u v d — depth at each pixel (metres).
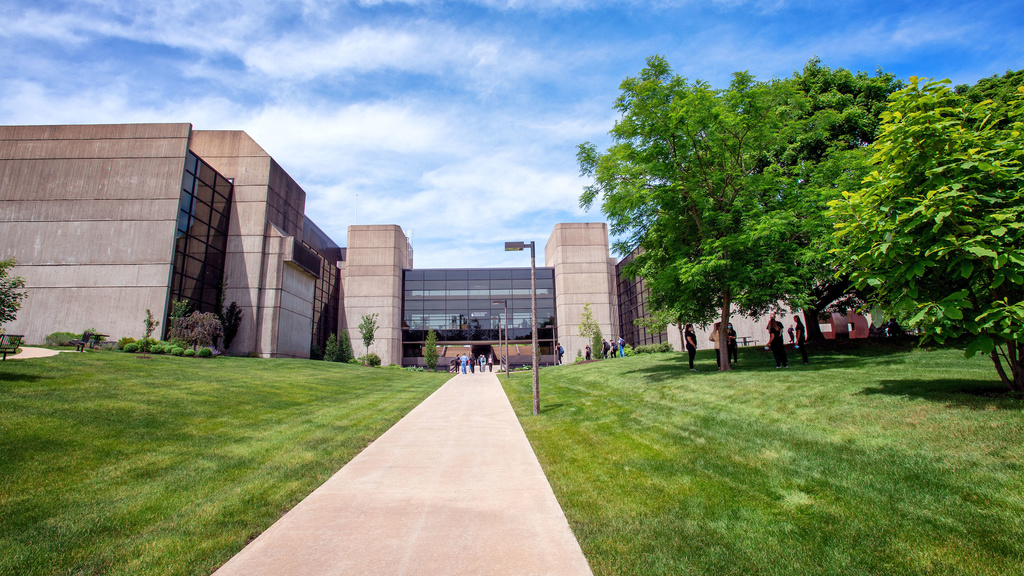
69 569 3.54
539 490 5.35
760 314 19.91
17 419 7.95
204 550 3.86
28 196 25.41
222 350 28.50
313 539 4.07
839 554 3.41
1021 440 5.16
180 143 26.41
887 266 6.96
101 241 25.17
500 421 10.36
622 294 55.81
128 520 4.53
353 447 7.70
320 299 46.84
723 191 15.34
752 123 14.55
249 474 6.12
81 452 6.79
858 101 20.38
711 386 11.70
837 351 17.50
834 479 4.90
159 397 11.20
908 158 6.89
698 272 13.70
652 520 4.24
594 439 7.73
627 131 15.02
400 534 4.15
